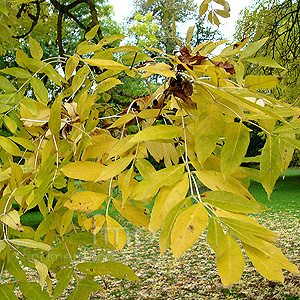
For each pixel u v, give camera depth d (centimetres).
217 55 94
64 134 82
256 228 45
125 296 482
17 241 64
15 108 100
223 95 60
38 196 64
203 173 58
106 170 60
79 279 80
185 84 73
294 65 541
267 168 72
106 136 72
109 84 96
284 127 74
